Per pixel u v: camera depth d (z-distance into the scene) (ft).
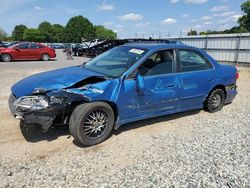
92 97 12.41
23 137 13.64
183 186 9.90
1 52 55.93
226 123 17.03
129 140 13.85
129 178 10.29
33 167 10.84
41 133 14.16
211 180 10.35
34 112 11.69
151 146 13.21
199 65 17.28
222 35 65.82
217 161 11.85
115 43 64.69
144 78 14.17
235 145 13.62
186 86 16.21
